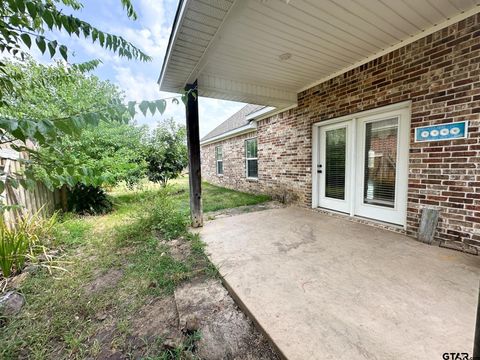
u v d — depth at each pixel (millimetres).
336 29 2609
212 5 1971
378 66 3254
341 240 2988
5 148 2828
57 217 4113
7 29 1049
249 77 3949
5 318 1696
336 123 4254
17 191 3234
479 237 2441
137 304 1866
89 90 4359
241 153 8164
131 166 3787
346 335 1407
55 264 2598
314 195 4836
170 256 2691
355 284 1953
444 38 2553
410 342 1339
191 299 1905
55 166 1103
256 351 1389
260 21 2406
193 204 3744
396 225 3359
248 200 6156
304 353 1291
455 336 1371
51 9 1074
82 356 1387
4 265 2234
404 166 3209
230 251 2750
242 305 1756
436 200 2760
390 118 3355
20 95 1598
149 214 3793
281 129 5645
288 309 1664
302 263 2373
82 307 1839
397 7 2266
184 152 9125
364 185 3842
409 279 1998
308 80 4258
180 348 1397
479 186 2414
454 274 2062
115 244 3111
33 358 1376
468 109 2436
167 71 3135
